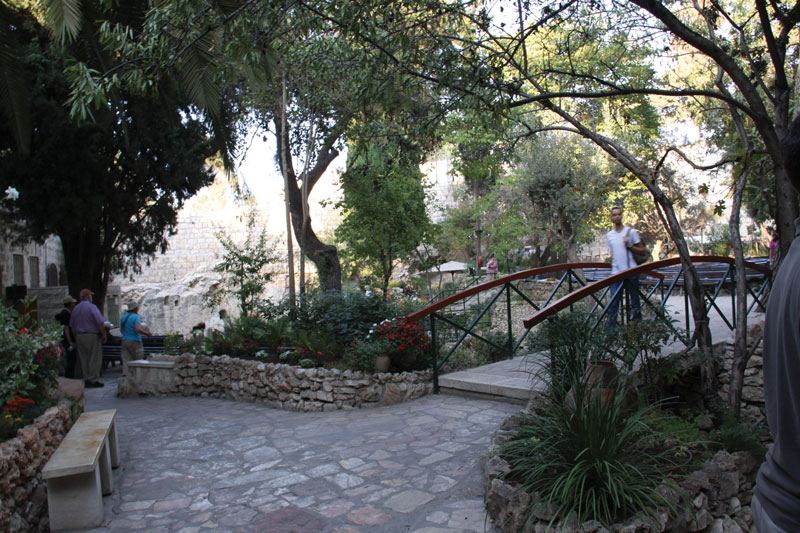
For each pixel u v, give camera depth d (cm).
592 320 524
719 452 396
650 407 374
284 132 1194
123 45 487
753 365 663
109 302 2295
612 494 313
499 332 962
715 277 1449
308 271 2898
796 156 132
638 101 868
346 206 1608
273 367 780
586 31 602
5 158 1234
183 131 1498
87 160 1263
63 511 373
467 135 752
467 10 564
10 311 464
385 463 475
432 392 714
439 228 1727
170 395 917
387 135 644
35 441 393
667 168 2155
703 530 340
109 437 506
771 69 753
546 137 2394
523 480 362
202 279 2895
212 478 472
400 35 512
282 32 505
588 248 3650
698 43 408
